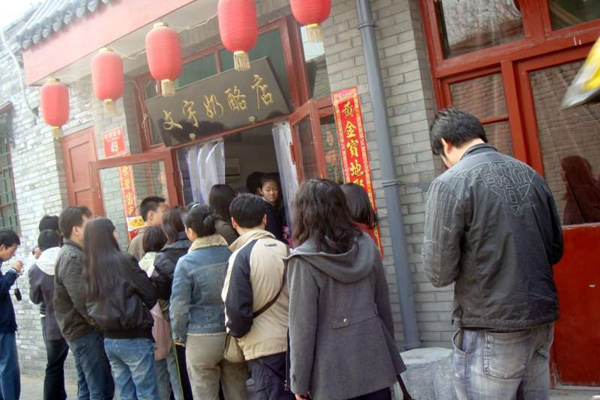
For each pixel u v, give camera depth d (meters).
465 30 3.96
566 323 3.63
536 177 2.22
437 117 2.39
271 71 4.55
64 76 5.64
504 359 2.09
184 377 4.25
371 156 4.13
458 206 2.11
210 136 5.30
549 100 3.72
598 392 3.51
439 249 2.14
